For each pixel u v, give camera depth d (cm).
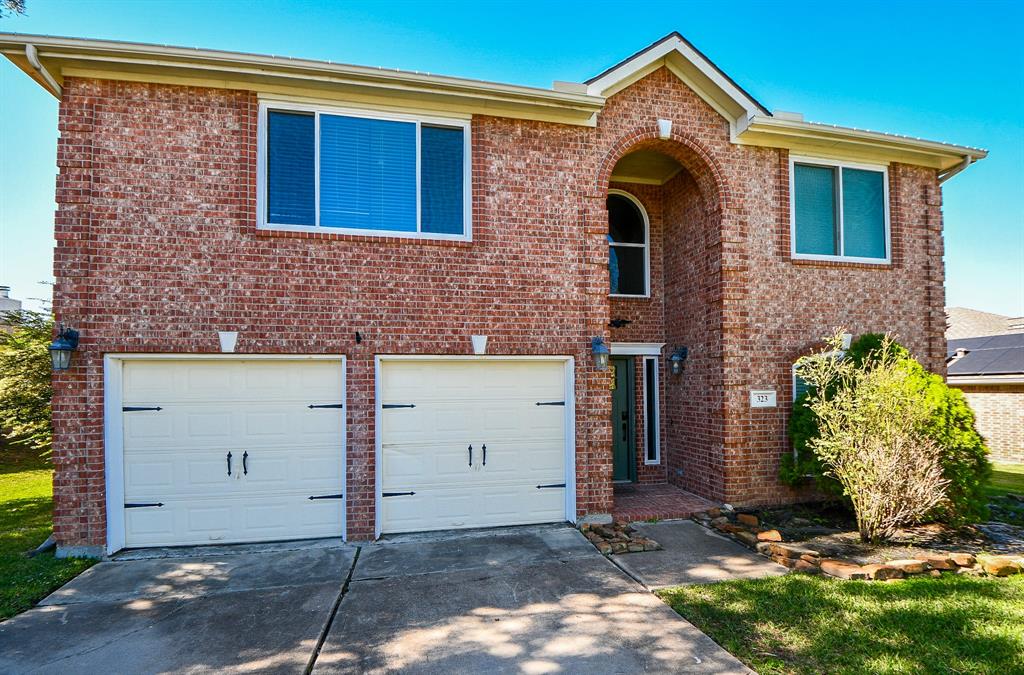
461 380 729
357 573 571
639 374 986
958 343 2203
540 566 592
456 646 418
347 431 680
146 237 637
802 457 805
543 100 724
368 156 711
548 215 754
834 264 873
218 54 626
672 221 977
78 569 575
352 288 688
